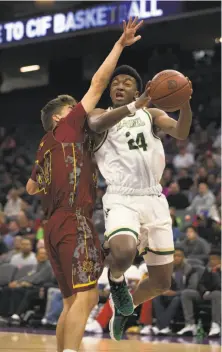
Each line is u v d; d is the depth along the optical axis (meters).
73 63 20.75
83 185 4.02
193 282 9.34
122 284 4.48
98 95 4.05
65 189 3.98
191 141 17.25
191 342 8.01
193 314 9.27
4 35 17.30
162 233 4.37
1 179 18.33
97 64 19.31
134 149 4.25
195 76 19.31
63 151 4.02
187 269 9.48
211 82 19.09
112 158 4.27
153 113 4.37
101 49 18.23
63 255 3.92
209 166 15.00
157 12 14.60
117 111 3.91
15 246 11.52
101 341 7.69
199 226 11.20
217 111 18.56
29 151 20.77
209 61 19.53
